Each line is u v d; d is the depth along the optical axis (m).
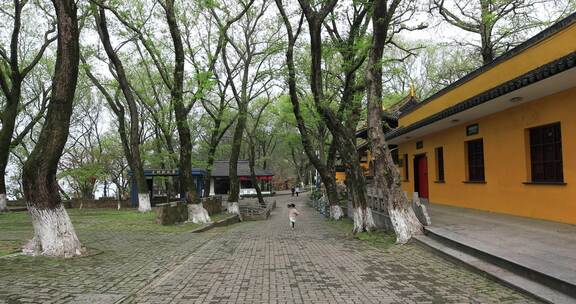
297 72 23.28
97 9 19.80
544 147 11.36
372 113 11.76
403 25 16.52
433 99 17.25
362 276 7.61
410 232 10.92
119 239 13.16
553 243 8.10
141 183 24.58
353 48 14.40
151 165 39.91
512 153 12.46
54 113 9.48
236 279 7.61
